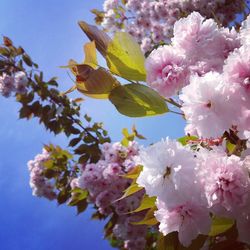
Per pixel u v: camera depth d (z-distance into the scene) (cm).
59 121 150
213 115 35
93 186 118
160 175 35
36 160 159
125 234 119
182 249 39
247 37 41
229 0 145
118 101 43
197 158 37
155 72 43
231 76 36
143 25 180
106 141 142
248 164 37
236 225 39
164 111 43
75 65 42
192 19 44
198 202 35
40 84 157
